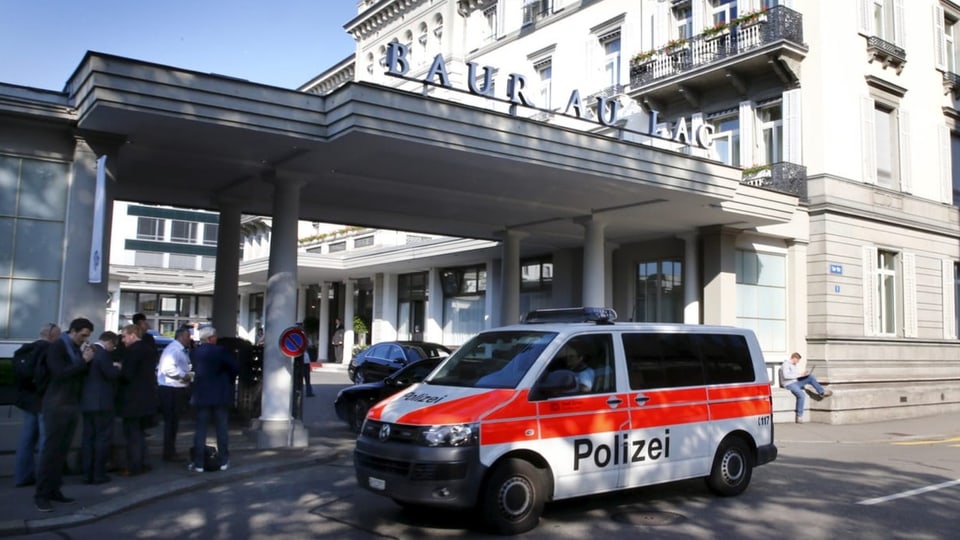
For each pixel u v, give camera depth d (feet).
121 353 31.42
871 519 25.76
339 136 33.86
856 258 62.49
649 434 26.58
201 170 41.45
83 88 31.09
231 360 33.19
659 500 28.45
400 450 22.98
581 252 71.00
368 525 24.50
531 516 23.65
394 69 34.73
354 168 40.42
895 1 67.56
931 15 72.02
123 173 42.52
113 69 29.96
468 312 92.63
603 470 25.27
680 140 47.44
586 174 41.37
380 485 23.47
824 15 60.90
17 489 28.60
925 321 68.59
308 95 34.42
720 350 29.86
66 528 24.08
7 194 32.58
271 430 38.65
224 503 27.68
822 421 58.29
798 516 26.05
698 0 67.15
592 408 25.34
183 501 28.04
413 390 26.14
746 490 30.53
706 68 63.31
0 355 31.83
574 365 25.59
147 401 31.32
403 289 105.09
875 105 66.03
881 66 65.67
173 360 34.96
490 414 23.18
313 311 126.41
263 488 30.37
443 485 22.27
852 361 61.36
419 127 34.91
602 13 76.74
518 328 27.68
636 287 66.23
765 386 30.81
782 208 54.44
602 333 26.71
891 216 65.05
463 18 97.35
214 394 32.68
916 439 50.16
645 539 22.99
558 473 24.25
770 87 62.85
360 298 114.11
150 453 36.76
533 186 44.62
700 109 67.15
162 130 33.19
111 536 23.24
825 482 32.55
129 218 173.27
